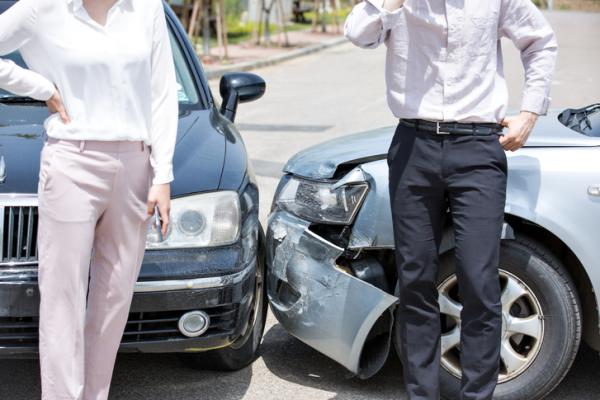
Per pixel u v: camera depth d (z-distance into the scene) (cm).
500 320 371
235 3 3064
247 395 436
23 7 328
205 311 395
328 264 416
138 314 390
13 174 397
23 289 377
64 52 331
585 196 392
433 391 387
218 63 2027
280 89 1695
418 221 373
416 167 367
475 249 362
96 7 334
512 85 1555
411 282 379
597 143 404
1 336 384
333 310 415
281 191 446
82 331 355
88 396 371
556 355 402
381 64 2162
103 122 336
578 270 412
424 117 361
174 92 357
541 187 395
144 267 386
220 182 416
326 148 452
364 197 411
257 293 468
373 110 1384
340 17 3738
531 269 399
